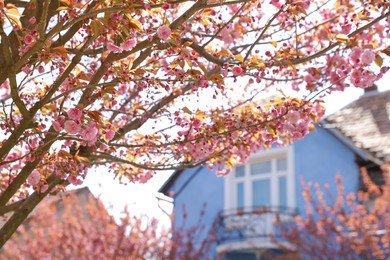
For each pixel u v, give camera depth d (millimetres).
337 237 13750
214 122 5621
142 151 5980
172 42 4797
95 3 4695
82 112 4426
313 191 15539
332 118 16594
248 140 5910
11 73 4367
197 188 17438
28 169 4848
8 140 4613
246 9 6457
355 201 14758
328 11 6820
